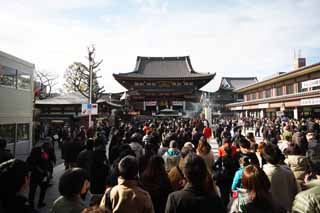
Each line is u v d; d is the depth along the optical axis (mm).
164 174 4699
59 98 36094
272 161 4719
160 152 7855
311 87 33688
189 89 55969
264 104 45594
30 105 20609
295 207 2676
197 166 3236
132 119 40781
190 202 3064
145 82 57000
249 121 41812
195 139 11758
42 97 53906
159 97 55781
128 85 57406
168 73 64875
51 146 9328
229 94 86312
